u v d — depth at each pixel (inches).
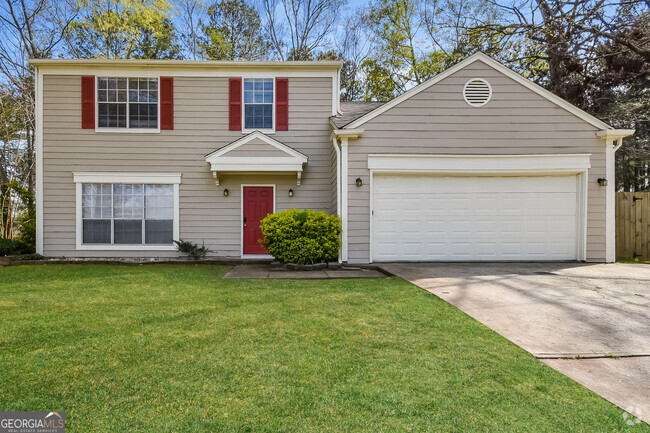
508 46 674.2
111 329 150.3
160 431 82.7
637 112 614.2
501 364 119.6
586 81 593.3
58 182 391.2
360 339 140.3
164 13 702.5
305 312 175.3
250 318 165.6
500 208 352.5
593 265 324.5
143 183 398.3
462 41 783.1
